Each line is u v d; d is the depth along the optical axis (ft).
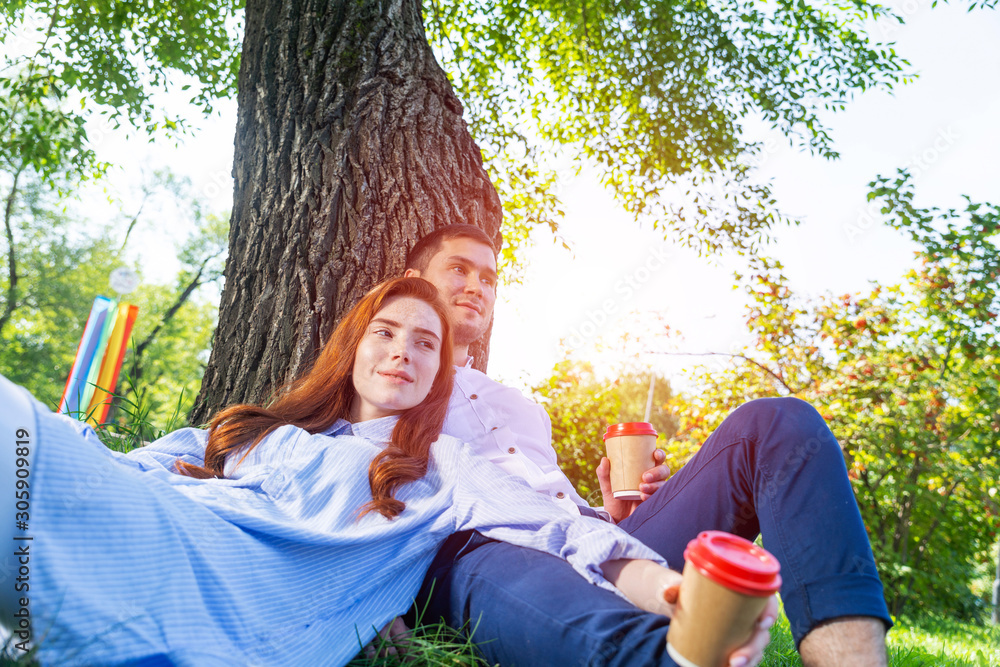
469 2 21.95
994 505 27.53
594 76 23.11
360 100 9.67
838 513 4.00
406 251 8.96
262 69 10.27
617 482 6.23
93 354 11.45
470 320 7.31
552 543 4.40
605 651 3.52
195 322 74.02
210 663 3.33
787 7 20.98
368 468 4.99
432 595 4.90
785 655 6.90
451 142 10.02
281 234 9.15
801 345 27.20
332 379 5.87
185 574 3.45
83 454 3.18
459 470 5.11
